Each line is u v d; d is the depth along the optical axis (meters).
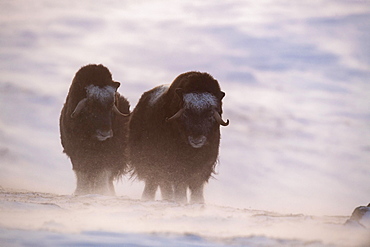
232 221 45.25
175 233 36.62
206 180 70.25
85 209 50.59
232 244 34.75
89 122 79.12
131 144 73.69
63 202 56.31
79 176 80.56
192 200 69.75
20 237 32.78
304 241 36.56
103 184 80.00
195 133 67.00
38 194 65.06
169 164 68.88
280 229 42.25
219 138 70.25
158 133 69.75
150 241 33.81
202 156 68.44
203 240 35.25
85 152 79.50
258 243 35.47
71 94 80.88
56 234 34.16
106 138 78.88
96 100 79.12
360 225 43.81
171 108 68.94
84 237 33.53
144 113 72.19
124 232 36.19
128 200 60.25
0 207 47.28
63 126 82.12
